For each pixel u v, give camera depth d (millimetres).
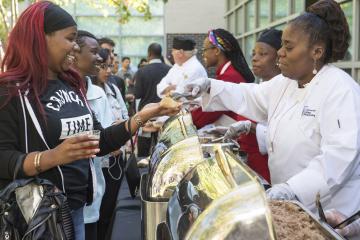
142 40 14898
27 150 1797
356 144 1756
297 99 1990
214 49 3471
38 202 1687
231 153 1129
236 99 2598
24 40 1832
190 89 2629
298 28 1897
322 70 1935
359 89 1909
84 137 1660
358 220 1563
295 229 1275
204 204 1004
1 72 1872
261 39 3006
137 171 2576
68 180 1925
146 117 2207
